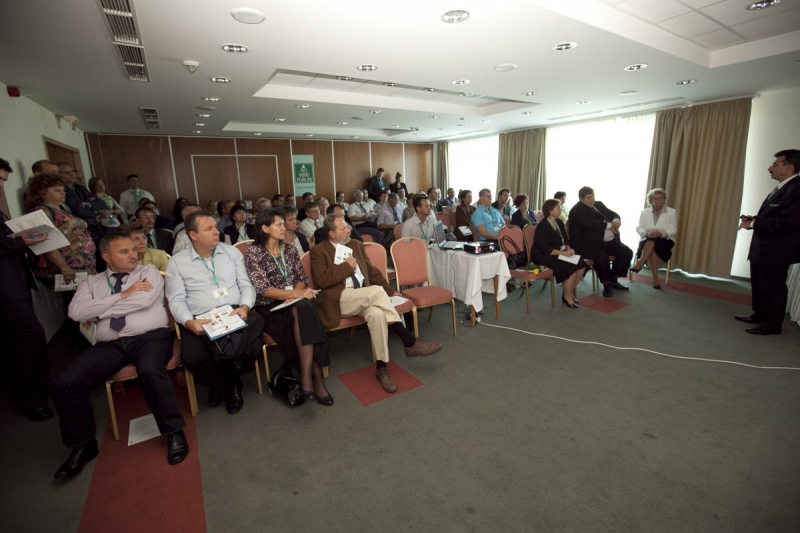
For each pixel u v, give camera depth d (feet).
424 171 36.06
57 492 5.81
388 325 8.96
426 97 19.29
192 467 6.24
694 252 18.21
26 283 7.63
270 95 15.87
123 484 5.92
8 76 10.95
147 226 12.78
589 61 11.60
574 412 7.52
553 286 13.65
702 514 5.16
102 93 13.57
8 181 10.84
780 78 13.78
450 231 17.31
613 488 5.64
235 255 8.27
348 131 27.53
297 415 7.61
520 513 5.24
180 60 10.52
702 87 15.06
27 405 7.65
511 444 6.63
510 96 16.61
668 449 6.43
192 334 7.34
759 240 10.78
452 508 5.34
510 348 10.42
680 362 9.45
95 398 8.45
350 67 11.94
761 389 8.16
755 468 5.96
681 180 18.47
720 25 10.42
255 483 5.88
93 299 6.82
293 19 8.16
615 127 21.48
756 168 16.92
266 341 8.13
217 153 27.25
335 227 9.00
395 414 7.56
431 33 9.17
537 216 19.12
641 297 14.80
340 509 5.37
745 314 12.68
